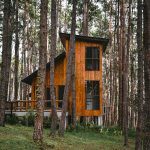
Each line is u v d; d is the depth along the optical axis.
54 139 19.64
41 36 16.31
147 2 10.05
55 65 32.06
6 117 26.98
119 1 37.50
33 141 16.05
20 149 14.14
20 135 17.83
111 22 44.38
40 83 16.16
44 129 25.08
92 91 31.20
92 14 43.06
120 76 33.06
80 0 39.16
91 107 31.08
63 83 31.58
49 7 51.91
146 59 9.95
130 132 29.70
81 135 24.58
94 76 31.28
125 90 23.95
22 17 44.91
